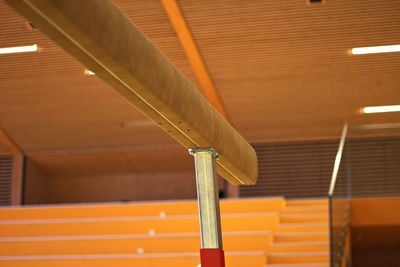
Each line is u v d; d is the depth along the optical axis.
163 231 12.20
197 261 10.82
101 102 13.82
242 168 4.32
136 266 10.95
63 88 13.43
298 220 12.30
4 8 11.32
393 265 15.22
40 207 13.24
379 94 13.06
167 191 16.02
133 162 15.75
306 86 12.91
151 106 3.35
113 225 12.37
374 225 12.55
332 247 9.22
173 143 15.13
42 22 2.74
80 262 11.11
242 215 12.10
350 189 12.87
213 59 12.31
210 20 11.39
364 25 11.35
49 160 15.80
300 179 14.69
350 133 13.45
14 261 11.29
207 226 3.88
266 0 10.90
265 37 11.69
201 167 3.93
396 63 12.21
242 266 10.62
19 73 13.07
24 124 14.73
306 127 14.27
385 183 13.16
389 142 13.40
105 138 15.09
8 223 12.77
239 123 14.23
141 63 3.03
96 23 2.75
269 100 13.39
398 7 10.91
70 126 14.71
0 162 15.88
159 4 11.15
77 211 13.06
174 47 12.17
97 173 16.22
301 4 10.93
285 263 10.88
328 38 11.66
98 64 3.00
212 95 13.27
